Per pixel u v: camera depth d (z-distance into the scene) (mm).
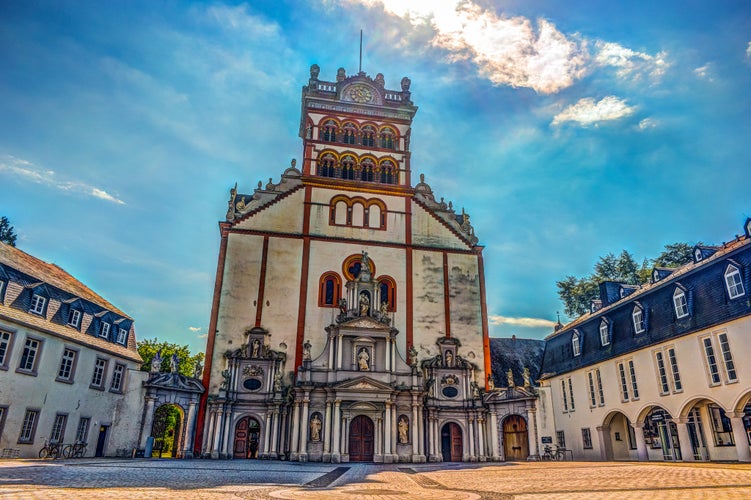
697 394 30703
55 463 24297
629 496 12398
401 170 50344
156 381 38125
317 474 22141
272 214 45969
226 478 18250
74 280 43219
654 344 34281
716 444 32188
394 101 53125
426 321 45250
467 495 13570
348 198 47812
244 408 39406
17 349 30984
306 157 48938
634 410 36344
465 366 43750
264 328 42062
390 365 40969
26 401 31234
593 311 47281
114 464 24844
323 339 42688
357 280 43469
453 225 49156
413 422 39500
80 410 35469
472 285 47281
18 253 36781
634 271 66000
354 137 51000
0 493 11391
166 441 61688
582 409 43125
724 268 29812
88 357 36844
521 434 42219
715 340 29641
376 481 18750
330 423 38062
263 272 43812
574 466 28047
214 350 40781
